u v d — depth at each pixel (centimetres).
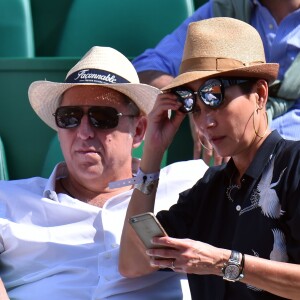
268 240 1041
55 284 1296
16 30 1791
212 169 1170
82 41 1848
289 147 1062
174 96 1156
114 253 1291
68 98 1345
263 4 1612
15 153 1653
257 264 998
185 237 1164
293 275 997
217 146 1081
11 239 1330
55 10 1870
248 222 1060
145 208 1194
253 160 1074
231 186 1111
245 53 1088
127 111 1356
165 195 1388
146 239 1020
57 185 1409
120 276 1272
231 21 1103
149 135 1195
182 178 1397
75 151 1342
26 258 1328
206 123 1075
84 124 1333
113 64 1368
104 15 1847
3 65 1652
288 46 1579
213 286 1114
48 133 1642
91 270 1301
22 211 1356
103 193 1383
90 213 1336
